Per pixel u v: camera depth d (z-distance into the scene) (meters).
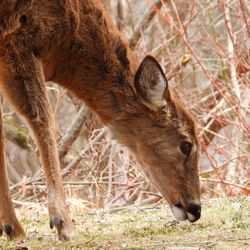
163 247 10.45
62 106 21.89
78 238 11.30
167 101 12.68
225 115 19.97
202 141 17.81
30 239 11.62
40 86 11.77
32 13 11.68
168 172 12.85
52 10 11.84
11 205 11.84
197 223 12.61
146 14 20.61
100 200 17.92
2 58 11.64
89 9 12.39
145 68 12.30
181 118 12.80
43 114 11.69
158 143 12.76
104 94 12.61
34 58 11.79
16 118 21.31
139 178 18.28
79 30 12.31
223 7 18.56
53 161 11.54
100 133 18.70
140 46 21.42
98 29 12.44
